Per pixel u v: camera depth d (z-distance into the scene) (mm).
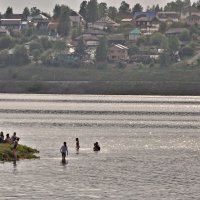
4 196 163250
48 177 191750
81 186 178250
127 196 165625
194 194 168625
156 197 164625
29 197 162375
